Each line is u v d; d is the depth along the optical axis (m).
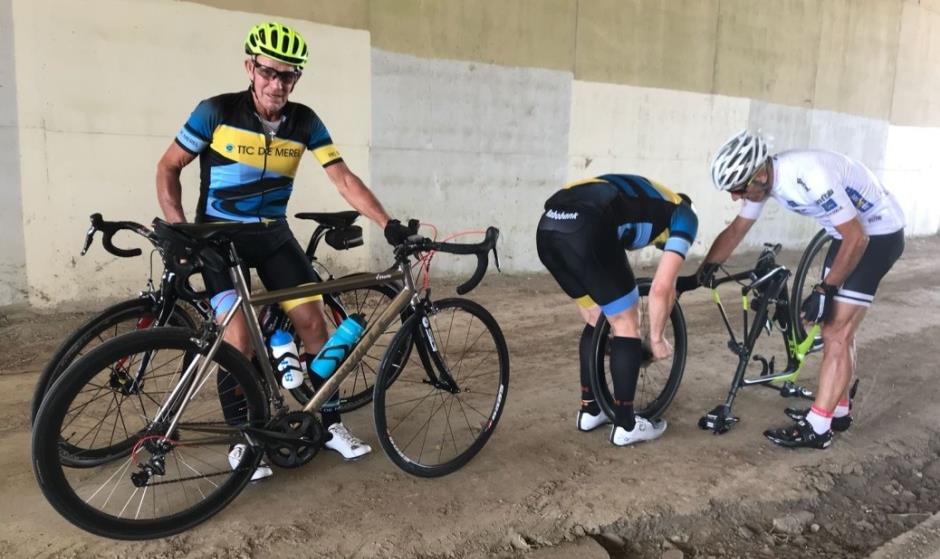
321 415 2.66
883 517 2.54
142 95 4.52
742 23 8.04
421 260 2.52
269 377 2.25
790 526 2.44
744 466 2.76
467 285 2.55
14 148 4.15
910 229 11.37
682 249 2.55
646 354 2.96
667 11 7.28
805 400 3.48
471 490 2.49
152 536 2.08
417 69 5.72
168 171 2.35
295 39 2.21
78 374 1.89
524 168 6.55
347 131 5.43
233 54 4.82
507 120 6.34
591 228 2.54
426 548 2.14
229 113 2.31
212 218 2.42
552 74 6.53
